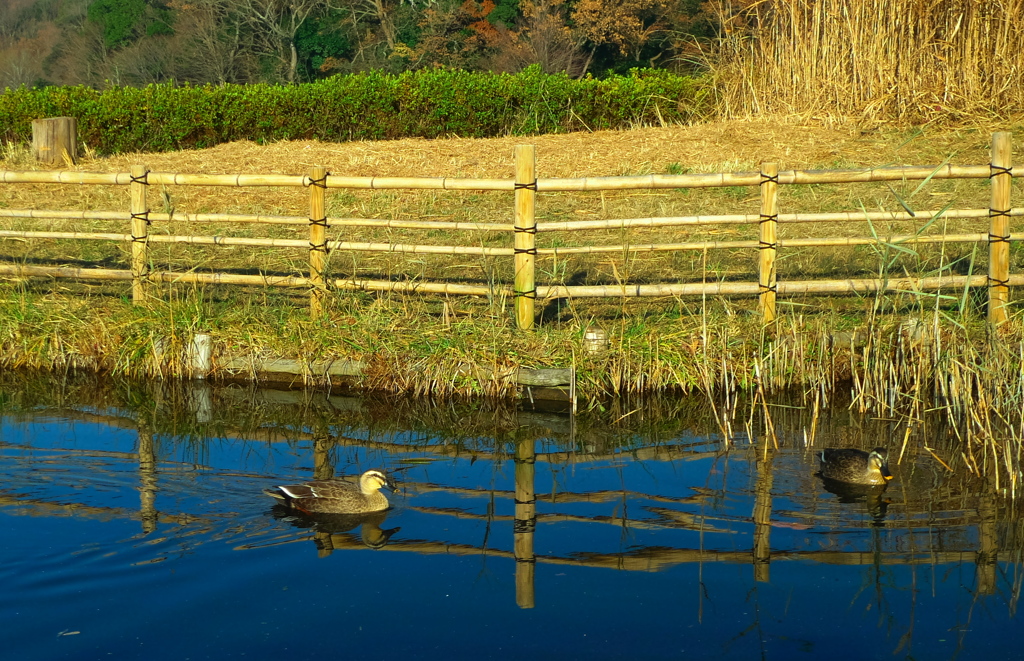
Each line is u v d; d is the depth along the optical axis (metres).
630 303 9.10
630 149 14.66
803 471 6.35
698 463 6.51
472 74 17.86
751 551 5.22
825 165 13.30
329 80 17.66
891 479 6.16
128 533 5.35
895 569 5.00
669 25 36.00
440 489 6.12
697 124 16.39
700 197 12.34
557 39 35.59
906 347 7.72
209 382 8.17
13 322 8.45
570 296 8.06
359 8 40.22
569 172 13.73
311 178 8.29
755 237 10.71
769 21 16.45
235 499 5.88
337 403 7.76
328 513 5.65
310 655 4.22
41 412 7.48
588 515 5.70
